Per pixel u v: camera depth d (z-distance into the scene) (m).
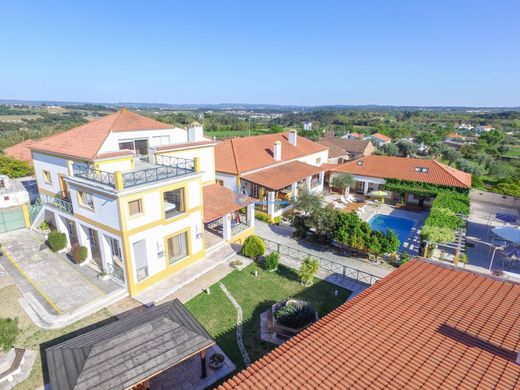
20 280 19.36
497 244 26.81
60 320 15.93
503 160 71.50
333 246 25.03
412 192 36.94
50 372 10.73
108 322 16.06
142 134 23.77
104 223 18.00
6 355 13.00
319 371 8.73
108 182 17.62
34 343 14.60
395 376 8.39
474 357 8.98
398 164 41.06
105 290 18.27
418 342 9.66
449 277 13.73
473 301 11.84
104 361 10.58
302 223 26.14
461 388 7.93
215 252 23.38
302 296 18.47
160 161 23.56
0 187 29.91
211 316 16.53
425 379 8.24
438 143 81.25
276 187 29.92
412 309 11.38
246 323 16.03
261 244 22.44
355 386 8.13
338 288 19.34
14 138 71.19
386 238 21.91
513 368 8.55
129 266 17.61
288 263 22.34
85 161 20.59
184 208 20.34
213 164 28.36
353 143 65.06
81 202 19.62
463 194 34.31
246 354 14.00
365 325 10.59
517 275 20.97
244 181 32.69
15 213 26.56
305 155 40.59
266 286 19.44
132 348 11.15
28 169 38.81
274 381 8.50
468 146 79.00
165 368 10.89
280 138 42.62
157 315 12.83
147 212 17.89
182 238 20.95
